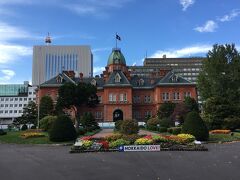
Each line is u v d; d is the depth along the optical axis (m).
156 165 17.98
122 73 92.50
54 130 34.19
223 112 47.03
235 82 65.69
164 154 22.81
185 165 17.84
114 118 91.19
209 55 69.38
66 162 19.69
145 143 26.23
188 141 27.55
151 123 60.31
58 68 174.88
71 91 58.31
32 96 163.75
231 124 46.28
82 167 17.70
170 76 91.19
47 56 175.62
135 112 93.88
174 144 26.52
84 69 175.75
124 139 27.83
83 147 25.47
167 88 89.12
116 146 25.84
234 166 17.25
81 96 58.69
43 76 173.62
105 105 88.62
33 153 25.11
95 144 25.75
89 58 176.88
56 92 91.31
